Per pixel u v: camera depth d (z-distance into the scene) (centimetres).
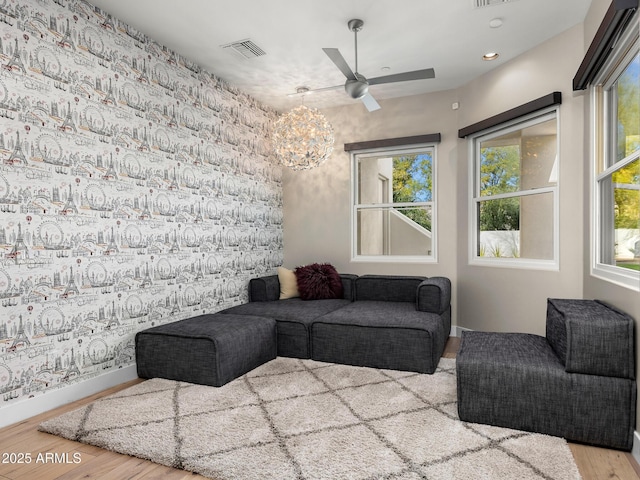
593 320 208
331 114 504
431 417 232
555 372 211
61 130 259
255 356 323
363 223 498
